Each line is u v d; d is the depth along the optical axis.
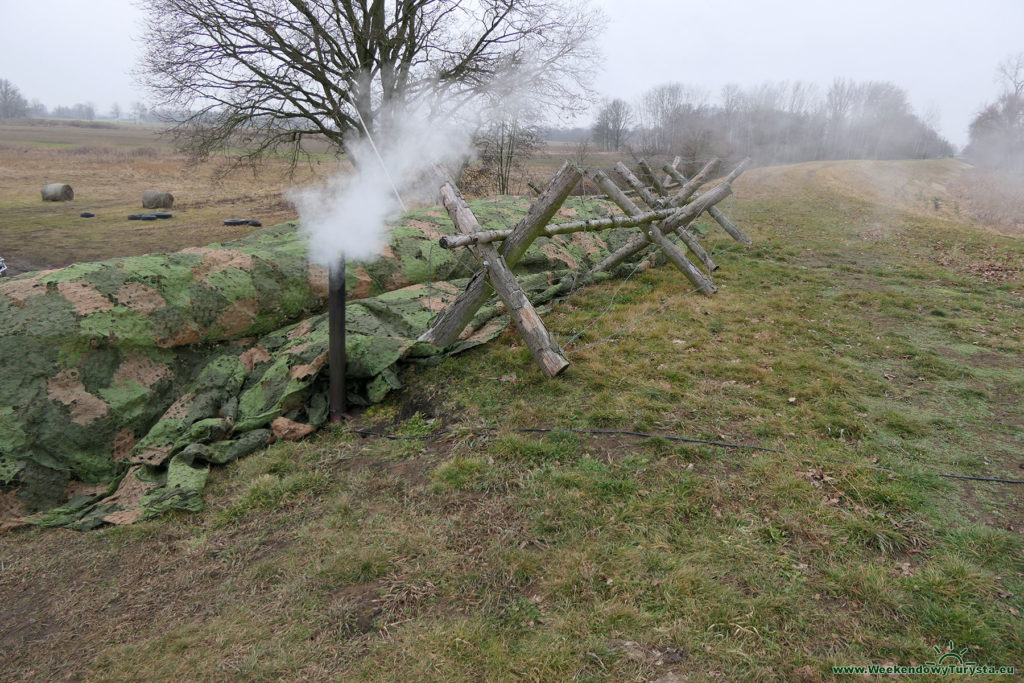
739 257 10.58
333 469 4.36
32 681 2.79
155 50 12.55
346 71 11.16
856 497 3.69
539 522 3.55
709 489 3.76
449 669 2.63
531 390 5.20
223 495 4.18
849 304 7.98
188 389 5.09
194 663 2.78
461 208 5.28
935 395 5.29
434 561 3.31
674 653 2.65
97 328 4.67
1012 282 9.47
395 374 5.51
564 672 2.57
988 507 3.63
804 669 2.55
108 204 22.14
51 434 4.33
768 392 5.21
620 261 8.90
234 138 13.51
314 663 2.72
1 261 11.12
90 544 3.77
